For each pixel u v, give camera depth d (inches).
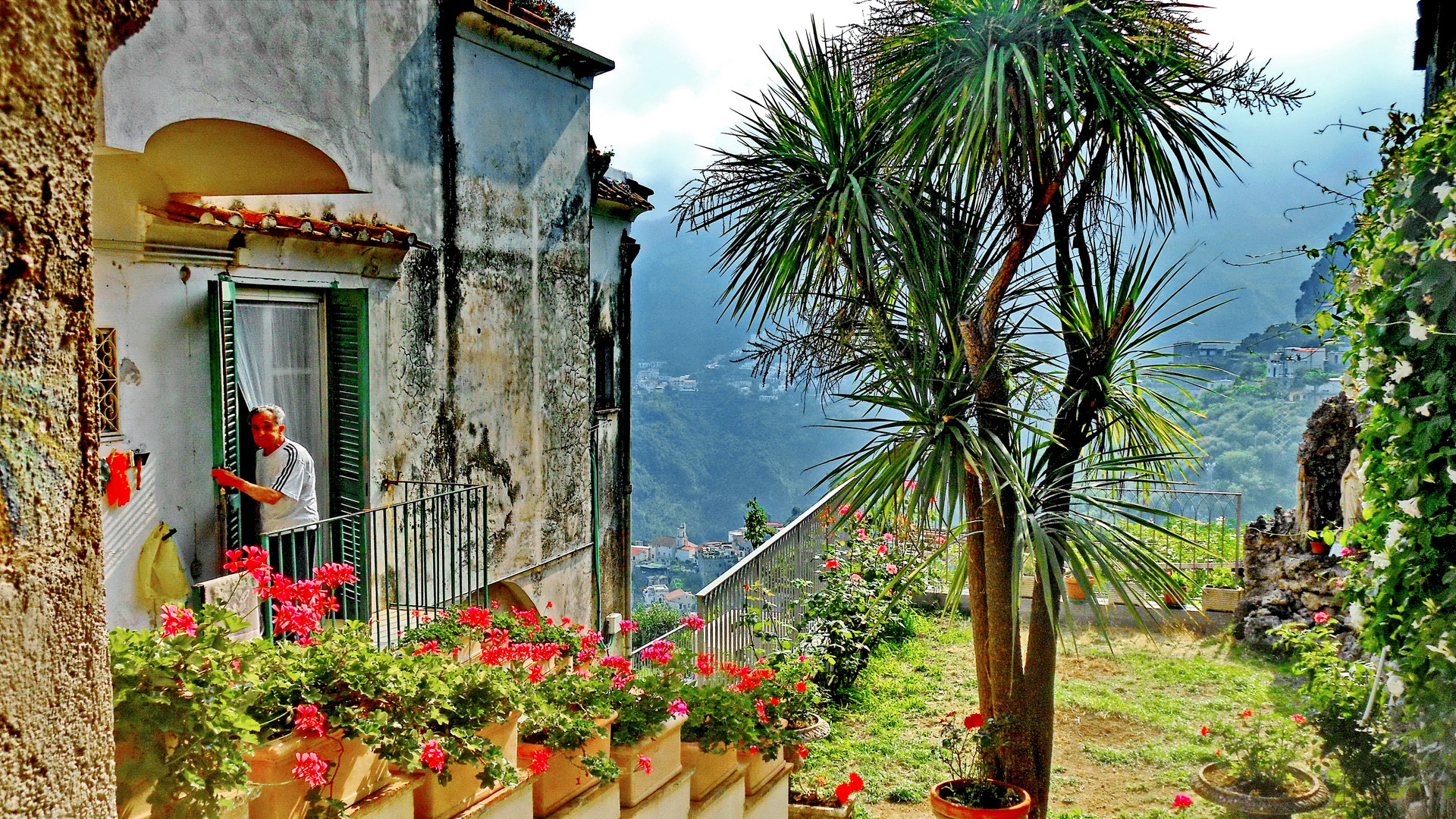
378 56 286.4
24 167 36.8
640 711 161.5
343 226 260.2
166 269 217.9
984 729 251.0
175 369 220.1
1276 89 231.1
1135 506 231.3
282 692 111.0
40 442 38.1
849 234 229.1
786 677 226.7
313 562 228.2
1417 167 171.3
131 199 208.5
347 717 108.7
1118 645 428.8
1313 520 431.5
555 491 384.5
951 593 252.8
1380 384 180.5
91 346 41.0
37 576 37.9
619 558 495.8
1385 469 179.3
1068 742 332.5
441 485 302.5
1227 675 386.0
